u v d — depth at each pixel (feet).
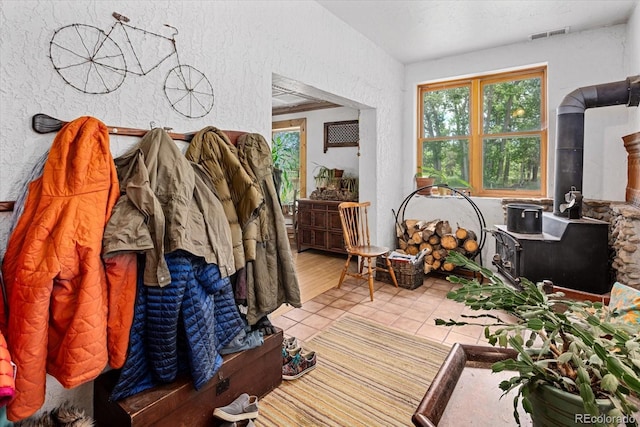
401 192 14.46
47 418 4.12
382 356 7.39
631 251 8.39
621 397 2.43
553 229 9.78
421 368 6.94
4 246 4.28
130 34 5.42
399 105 13.98
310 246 16.79
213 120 6.69
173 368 4.68
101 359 3.92
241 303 5.86
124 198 4.40
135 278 4.38
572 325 2.73
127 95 5.41
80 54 4.88
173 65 6.01
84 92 4.93
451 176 13.75
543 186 12.05
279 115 19.56
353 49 10.84
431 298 10.80
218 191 5.84
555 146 10.59
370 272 10.76
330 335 8.35
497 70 12.32
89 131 4.17
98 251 3.96
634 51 9.48
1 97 4.23
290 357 6.79
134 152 4.90
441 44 12.04
